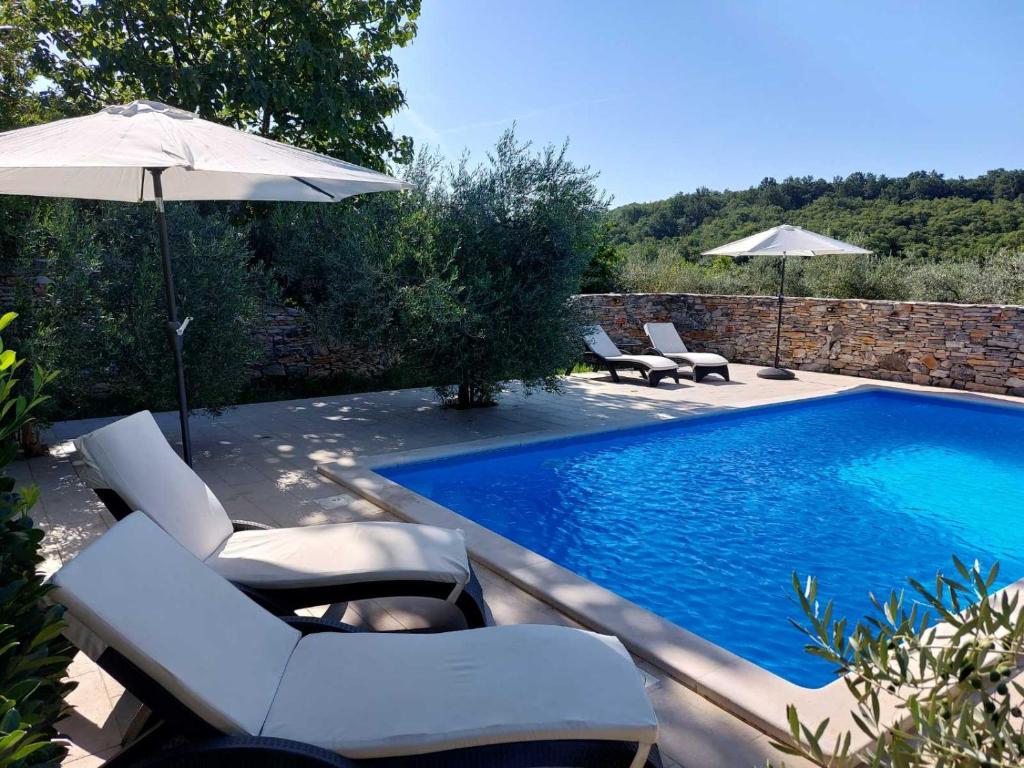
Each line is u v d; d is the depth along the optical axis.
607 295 14.09
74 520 5.25
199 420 8.80
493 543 4.69
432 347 8.60
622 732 2.10
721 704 2.96
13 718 1.09
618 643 2.60
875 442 8.57
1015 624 1.33
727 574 4.97
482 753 2.06
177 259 7.00
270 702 2.23
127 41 10.56
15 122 8.99
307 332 11.31
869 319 12.23
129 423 3.60
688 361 11.98
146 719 2.52
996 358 10.75
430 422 8.79
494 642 2.53
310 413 9.31
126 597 2.18
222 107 11.25
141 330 6.81
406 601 3.99
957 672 1.34
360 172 4.52
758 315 13.83
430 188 8.90
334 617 3.40
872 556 5.29
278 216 9.86
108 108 4.27
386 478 6.33
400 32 13.33
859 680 1.44
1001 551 5.39
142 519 2.57
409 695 2.24
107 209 7.14
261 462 6.91
